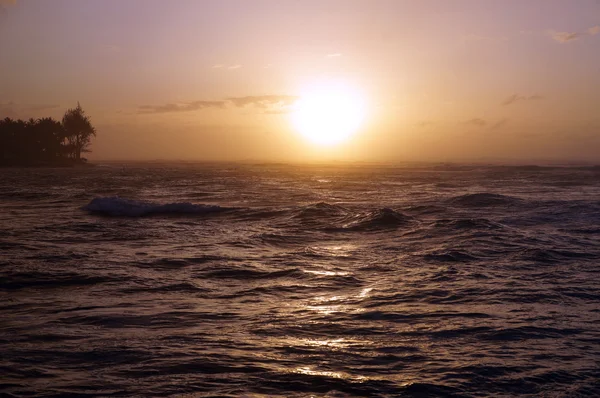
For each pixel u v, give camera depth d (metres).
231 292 9.31
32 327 7.09
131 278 10.21
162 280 10.12
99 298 8.76
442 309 8.23
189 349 6.32
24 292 9.09
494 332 7.07
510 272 10.95
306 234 16.48
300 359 6.06
